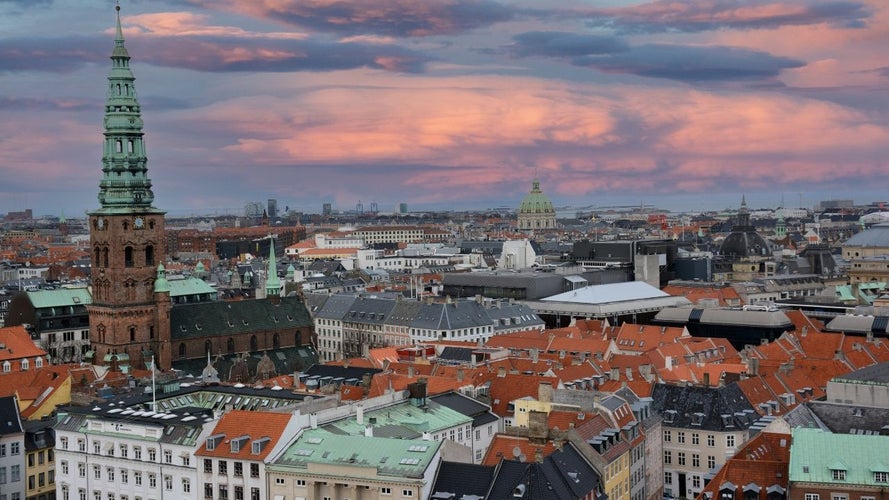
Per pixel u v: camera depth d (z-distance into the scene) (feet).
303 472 565.12
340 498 560.20
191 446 600.80
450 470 558.15
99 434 634.84
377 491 551.59
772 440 611.47
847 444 554.46
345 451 574.56
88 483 641.81
